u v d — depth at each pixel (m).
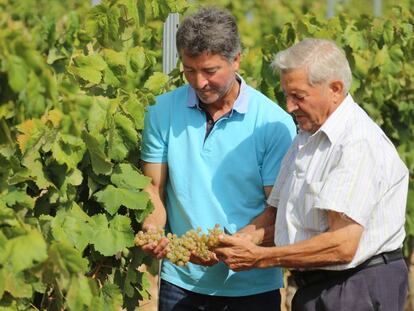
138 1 6.54
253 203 5.94
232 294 6.01
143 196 5.88
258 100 5.93
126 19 6.57
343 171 5.26
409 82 8.84
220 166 5.88
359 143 5.29
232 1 14.63
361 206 5.25
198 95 5.67
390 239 5.46
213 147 5.88
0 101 4.88
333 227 5.32
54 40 5.70
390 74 8.64
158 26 8.01
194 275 6.00
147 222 5.98
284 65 5.29
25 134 5.42
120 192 5.86
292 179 5.51
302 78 5.25
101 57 6.04
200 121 5.90
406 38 8.88
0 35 4.61
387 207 5.43
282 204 5.59
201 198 5.89
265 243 5.88
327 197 5.25
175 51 7.20
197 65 5.49
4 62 4.60
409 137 8.90
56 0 12.25
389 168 5.41
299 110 5.34
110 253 5.76
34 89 4.58
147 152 6.04
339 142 5.32
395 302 5.50
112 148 5.89
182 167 5.91
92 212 6.07
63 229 5.69
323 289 5.50
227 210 5.89
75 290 5.11
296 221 5.48
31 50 4.58
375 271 5.45
